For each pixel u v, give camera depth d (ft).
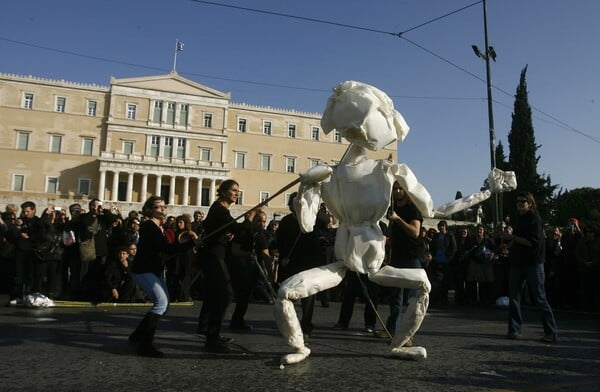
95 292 34.47
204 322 21.13
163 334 21.62
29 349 17.60
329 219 25.16
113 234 34.94
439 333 24.23
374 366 15.79
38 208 175.83
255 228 27.55
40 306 31.09
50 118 197.88
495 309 39.40
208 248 18.52
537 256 22.26
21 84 195.93
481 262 41.14
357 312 34.35
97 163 200.85
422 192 17.10
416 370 15.39
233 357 16.80
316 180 16.72
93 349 17.83
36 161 194.70
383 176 16.57
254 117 227.81
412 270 16.56
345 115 16.75
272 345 19.40
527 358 18.06
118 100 204.33
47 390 12.34
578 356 18.78
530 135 162.81
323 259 25.49
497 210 45.21
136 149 204.44
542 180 158.30
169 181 214.07
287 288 15.60
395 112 17.51
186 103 213.46
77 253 35.99
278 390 12.58
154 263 17.81
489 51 59.06
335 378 14.01
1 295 38.78
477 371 15.53
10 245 38.32
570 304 40.19
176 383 13.17
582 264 37.06
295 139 232.73
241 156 223.71
